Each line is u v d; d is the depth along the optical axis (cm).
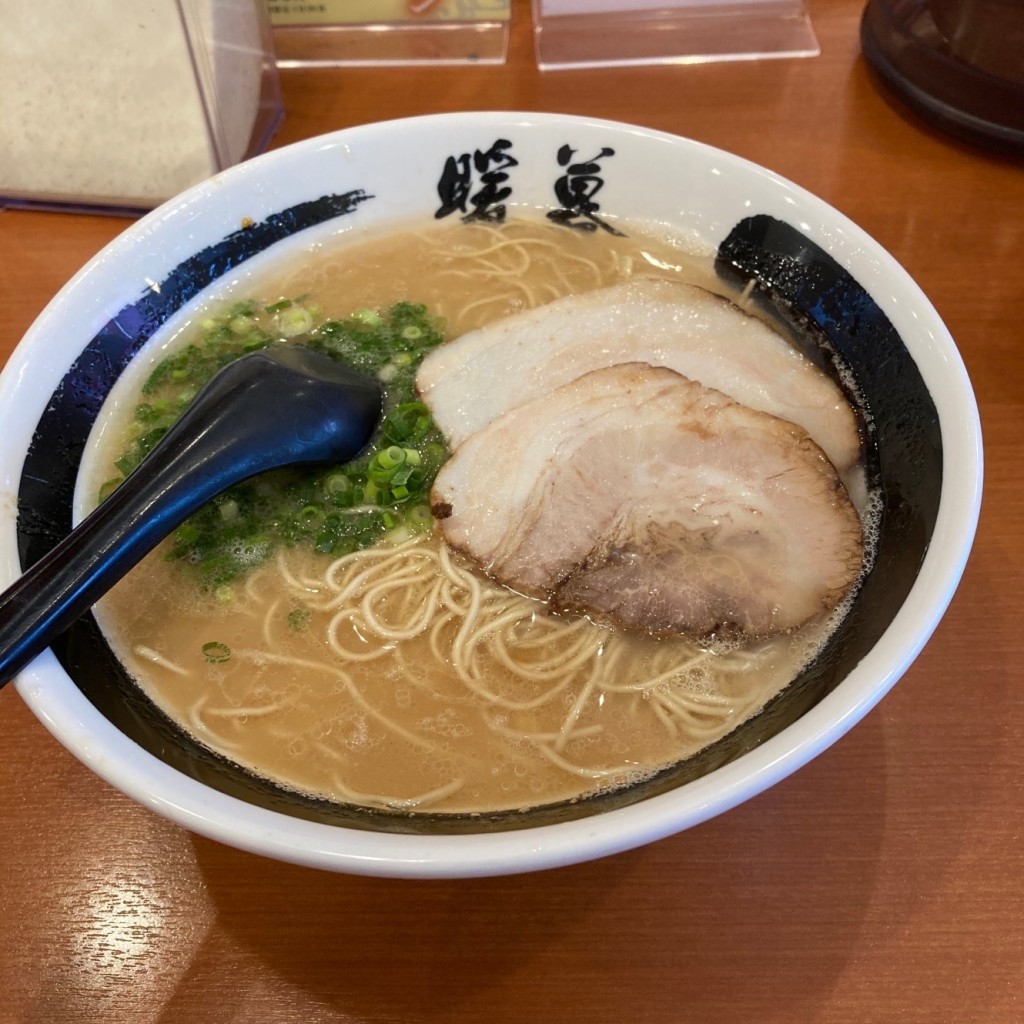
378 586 23
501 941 20
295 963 19
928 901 20
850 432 23
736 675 21
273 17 37
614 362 25
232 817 16
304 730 21
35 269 32
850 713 17
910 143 35
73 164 32
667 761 20
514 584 22
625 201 28
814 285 25
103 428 24
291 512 24
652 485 23
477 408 25
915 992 19
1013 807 21
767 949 19
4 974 19
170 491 21
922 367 22
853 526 22
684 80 37
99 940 20
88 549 19
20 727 22
